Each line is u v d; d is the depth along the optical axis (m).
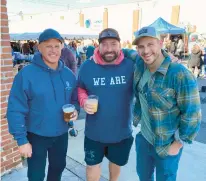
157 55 1.96
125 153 2.60
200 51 12.73
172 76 1.92
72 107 2.20
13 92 2.11
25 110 2.13
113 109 2.37
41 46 2.12
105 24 22.45
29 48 15.05
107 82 2.35
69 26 16.34
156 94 1.98
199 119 1.96
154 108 2.02
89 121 2.49
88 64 2.41
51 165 2.46
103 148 2.56
